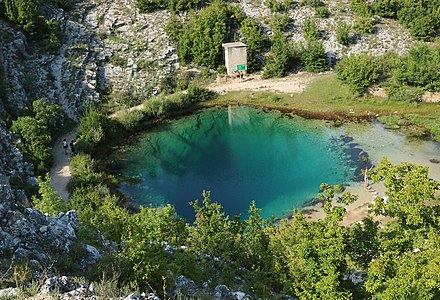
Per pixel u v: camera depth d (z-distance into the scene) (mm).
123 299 15648
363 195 44281
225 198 45969
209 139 59031
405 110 61781
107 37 73812
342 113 62688
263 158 53406
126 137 59500
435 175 46750
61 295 15539
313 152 53750
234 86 71312
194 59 73875
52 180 46406
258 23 77562
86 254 20203
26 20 65750
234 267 26328
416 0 78625
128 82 68812
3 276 16625
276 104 66500
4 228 19344
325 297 20828
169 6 79062
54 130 56625
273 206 44094
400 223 22219
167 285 19781
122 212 28859
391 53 72812
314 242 20984
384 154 51781
